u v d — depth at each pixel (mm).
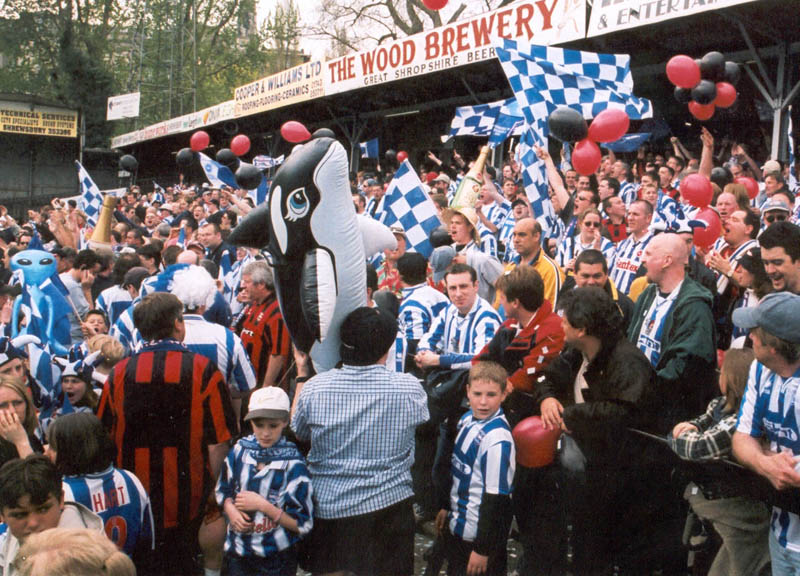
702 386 3742
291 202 3492
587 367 3621
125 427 3607
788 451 2848
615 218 6941
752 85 12734
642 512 3518
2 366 4320
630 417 3441
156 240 9117
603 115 5660
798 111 12016
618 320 3553
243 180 6027
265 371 5188
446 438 4242
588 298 3504
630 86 6641
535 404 3920
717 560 3367
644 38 12375
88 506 3146
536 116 6645
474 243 6473
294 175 3492
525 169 6684
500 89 16250
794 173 9719
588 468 3516
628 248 6223
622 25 10625
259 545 3424
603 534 3533
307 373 4285
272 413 3434
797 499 2844
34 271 5352
